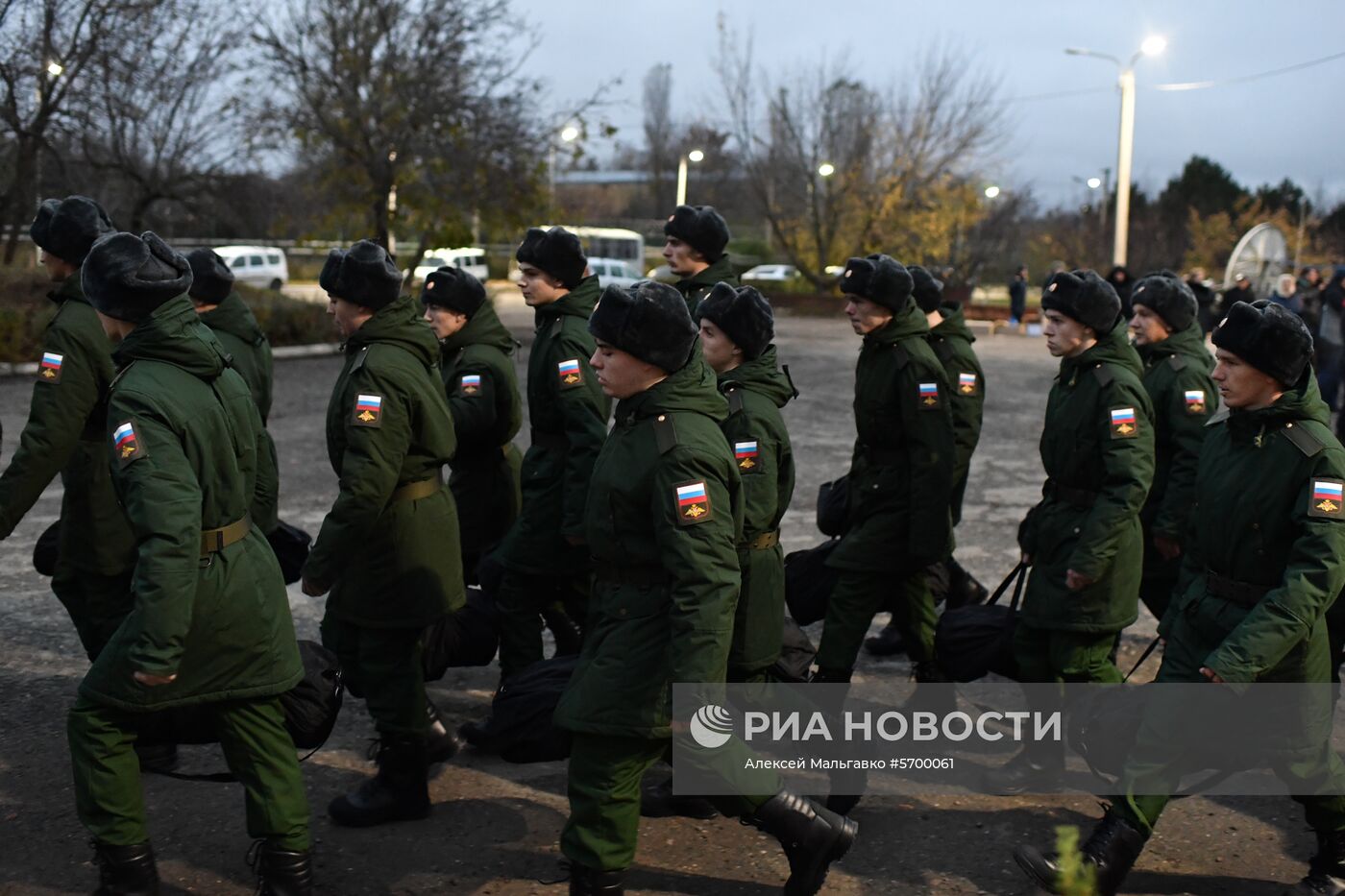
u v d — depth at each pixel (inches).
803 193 1349.7
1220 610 129.1
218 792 156.9
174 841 143.3
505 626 181.3
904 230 1307.8
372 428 138.3
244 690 121.0
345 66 737.0
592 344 172.4
